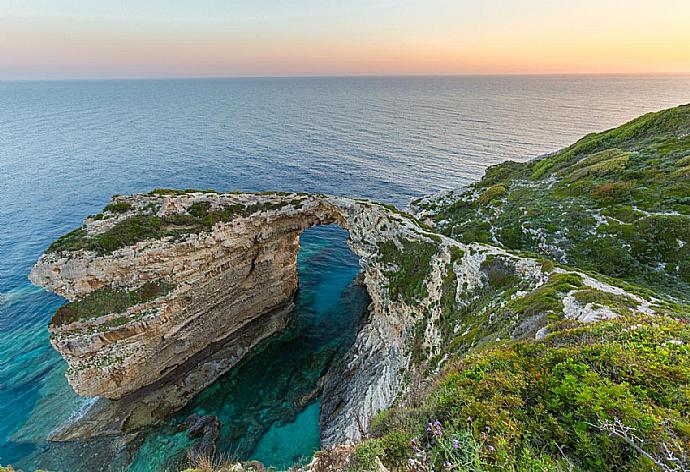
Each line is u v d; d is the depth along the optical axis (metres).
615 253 28.47
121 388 31.00
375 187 78.94
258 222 39.69
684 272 25.27
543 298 18.88
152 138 121.38
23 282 45.88
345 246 61.81
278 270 43.88
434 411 9.77
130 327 30.33
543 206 39.00
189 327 35.25
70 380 28.86
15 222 60.22
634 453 7.01
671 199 31.39
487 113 165.88
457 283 28.28
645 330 11.53
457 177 83.38
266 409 32.12
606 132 56.47
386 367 31.28
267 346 40.12
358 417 27.92
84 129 136.75
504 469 7.21
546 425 8.12
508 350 11.61
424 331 29.23
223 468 16.47
